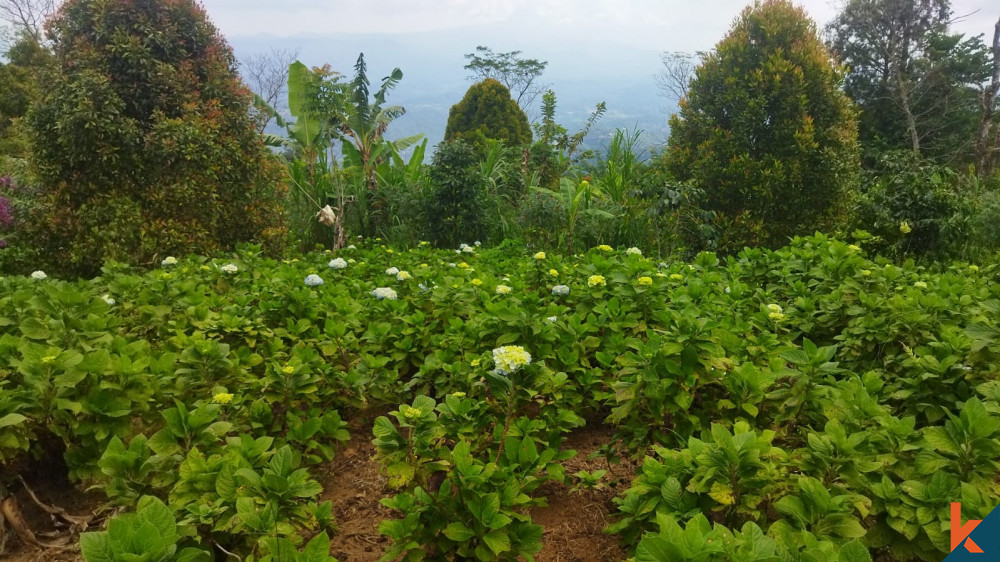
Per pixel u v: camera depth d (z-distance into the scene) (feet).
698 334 9.83
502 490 7.52
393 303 14.38
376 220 37.81
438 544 7.60
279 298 14.92
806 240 20.38
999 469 6.89
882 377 11.71
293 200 37.40
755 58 33.24
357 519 9.74
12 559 8.82
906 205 26.30
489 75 117.39
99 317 12.42
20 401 9.03
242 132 26.76
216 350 10.82
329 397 11.65
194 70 26.43
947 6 80.48
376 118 39.27
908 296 13.92
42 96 24.66
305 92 35.37
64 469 10.38
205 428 8.46
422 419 7.89
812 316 14.49
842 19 86.38
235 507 7.06
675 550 5.01
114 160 23.76
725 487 6.82
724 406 9.30
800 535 6.18
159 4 25.55
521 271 19.33
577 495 10.12
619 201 35.63
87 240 23.65
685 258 31.71
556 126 49.85
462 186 34.09
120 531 5.24
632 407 9.45
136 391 9.82
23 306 13.58
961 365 9.99
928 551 6.55
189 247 24.63
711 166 32.78
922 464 7.08
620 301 14.02
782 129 31.96
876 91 85.81
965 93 84.33
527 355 8.84
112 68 24.47
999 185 47.96
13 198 24.76
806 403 9.30
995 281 19.12
